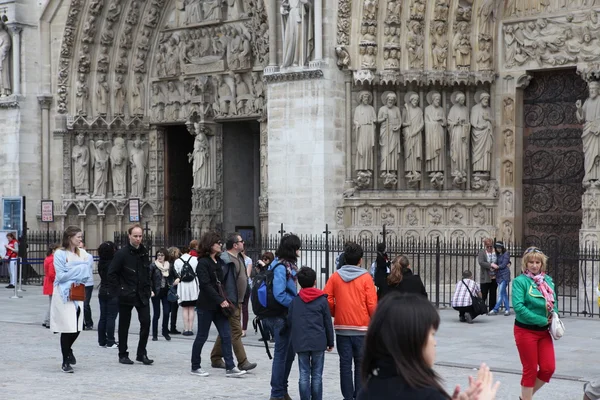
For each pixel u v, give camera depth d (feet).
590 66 97.91
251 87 120.98
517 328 43.68
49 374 56.75
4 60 129.90
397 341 17.60
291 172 104.47
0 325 83.20
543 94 104.42
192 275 74.59
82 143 130.21
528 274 43.37
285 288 46.83
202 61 125.18
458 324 79.77
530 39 102.22
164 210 132.16
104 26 129.18
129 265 59.57
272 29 105.19
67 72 129.49
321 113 101.86
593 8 97.96
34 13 129.90
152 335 75.36
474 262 95.81
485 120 104.01
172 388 51.88
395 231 104.37
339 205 103.86
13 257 120.88
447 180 105.40
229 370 55.57
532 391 43.70
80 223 130.52
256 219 131.03
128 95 131.23
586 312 84.48
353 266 45.44
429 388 17.40
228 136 128.47
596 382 37.63
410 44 103.14
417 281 54.29
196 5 125.59
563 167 103.30
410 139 104.27
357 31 102.99
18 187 128.88
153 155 131.64
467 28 103.86
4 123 130.41
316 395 44.21
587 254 90.68
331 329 44.52
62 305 56.34
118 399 48.67
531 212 105.50
